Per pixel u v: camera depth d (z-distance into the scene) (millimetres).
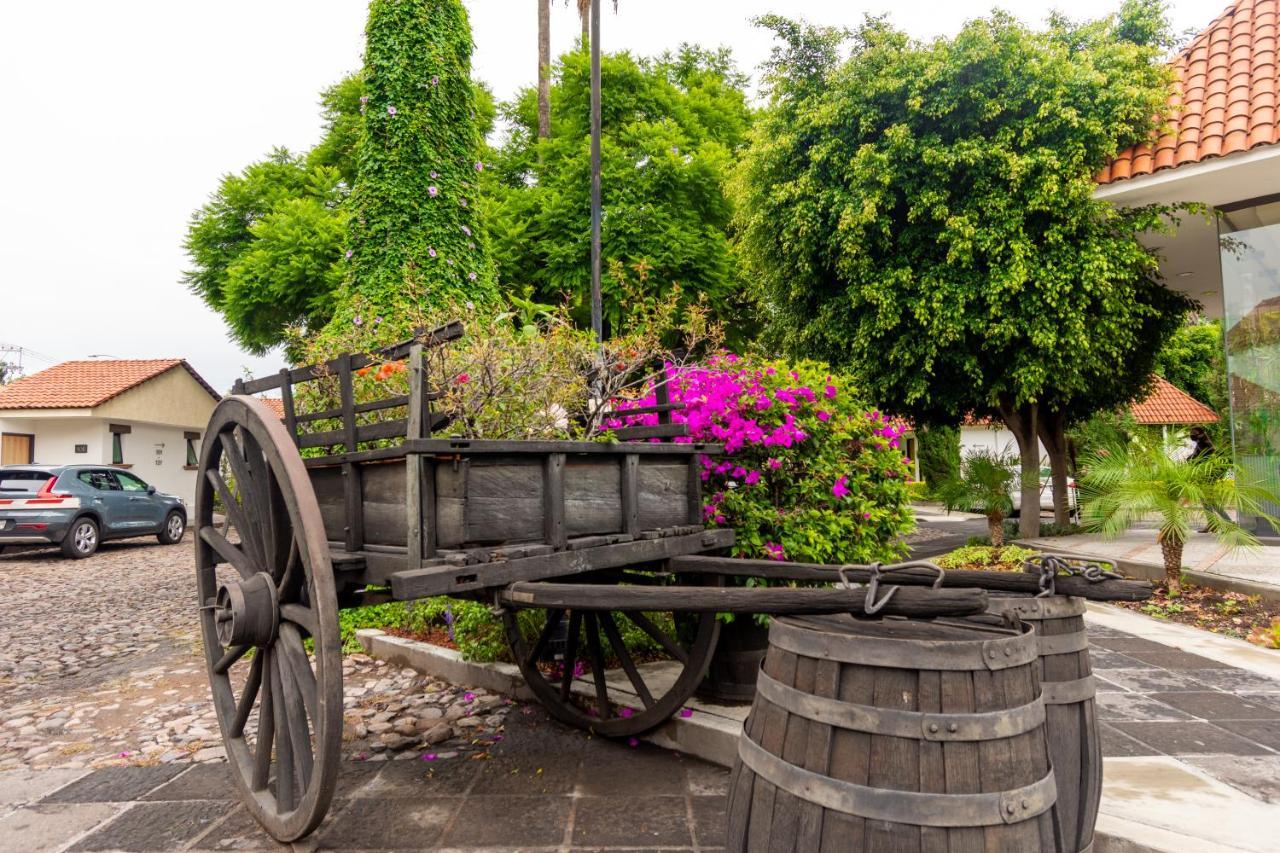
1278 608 5566
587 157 13094
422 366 2141
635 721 3178
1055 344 7992
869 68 8516
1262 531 8234
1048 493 17766
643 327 4484
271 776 2904
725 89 19766
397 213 7887
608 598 1988
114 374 18828
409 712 3750
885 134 8297
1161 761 2848
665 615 4152
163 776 3068
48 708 4172
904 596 1618
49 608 7434
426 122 8055
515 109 19484
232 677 4637
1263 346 8164
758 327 15859
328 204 14859
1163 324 9719
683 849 2361
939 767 1494
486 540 2135
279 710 2383
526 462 2275
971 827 1479
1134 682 3961
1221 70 7961
